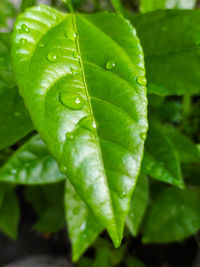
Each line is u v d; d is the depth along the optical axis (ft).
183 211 1.18
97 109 0.52
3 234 2.41
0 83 0.73
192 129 1.52
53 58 0.54
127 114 0.52
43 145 0.90
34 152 0.90
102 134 0.50
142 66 0.56
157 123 1.22
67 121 0.50
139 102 0.53
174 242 2.06
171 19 0.75
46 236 2.39
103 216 0.47
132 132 0.51
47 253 2.33
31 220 2.35
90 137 0.50
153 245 2.06
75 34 0.59
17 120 0.74
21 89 0.50
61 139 0.48
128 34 0.60
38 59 0.53
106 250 1.70
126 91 0.53
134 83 0.54
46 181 0.91
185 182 1.36
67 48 0.56
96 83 0.54
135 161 0.49
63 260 2.21
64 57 0.55
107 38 0.59
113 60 0.56
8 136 0.73
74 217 0.91
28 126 0.74
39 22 0.57
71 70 0.54
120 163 0.49
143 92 0.53
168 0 0.92
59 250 2.34
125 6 1.76
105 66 0.55
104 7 1.67
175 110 1.32
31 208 2.30
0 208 1.24
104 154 0.49
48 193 1.44
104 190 0.47
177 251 2.05
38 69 0.52
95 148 0.49
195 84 0.77
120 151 0.49
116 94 0.53
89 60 0.56
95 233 0.91
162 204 1.19
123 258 1.81
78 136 0.49
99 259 1.69
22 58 0.52
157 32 0.77
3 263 2.30
